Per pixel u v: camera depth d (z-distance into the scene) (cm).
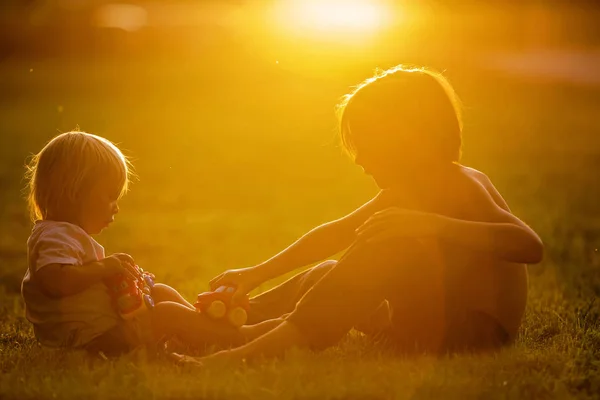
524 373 421
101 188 463
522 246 422
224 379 402
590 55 4259
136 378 405
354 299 435
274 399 381
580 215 1158
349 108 453
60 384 398
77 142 463
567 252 914
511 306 450
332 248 503
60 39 4622
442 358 439
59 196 457
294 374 403
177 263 876
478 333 447
